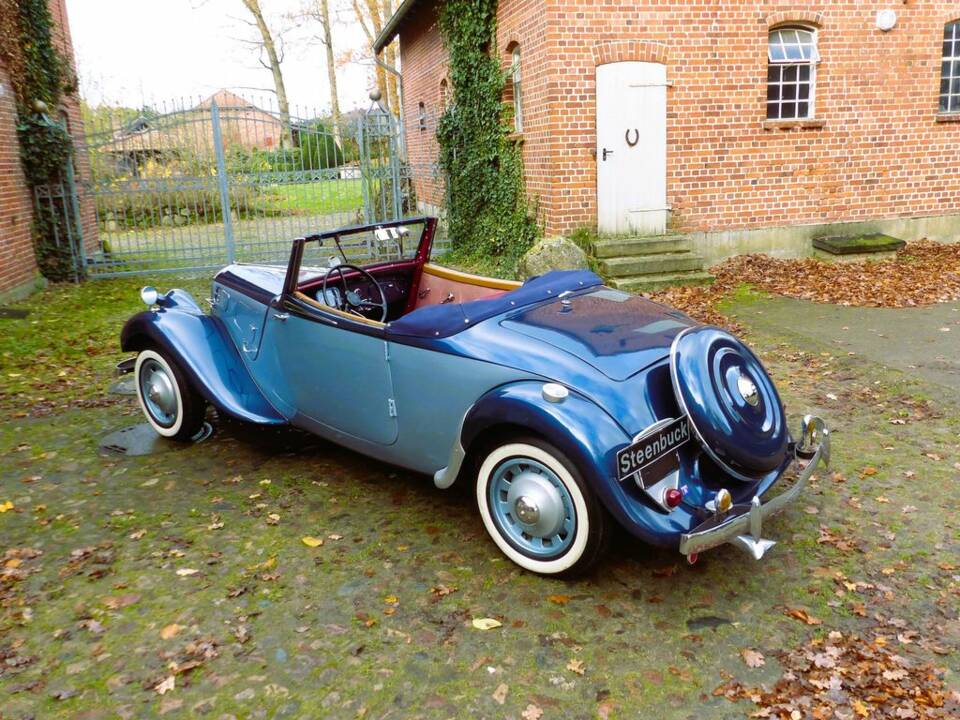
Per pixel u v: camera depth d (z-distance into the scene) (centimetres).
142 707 256
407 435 375
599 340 335
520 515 322
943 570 327
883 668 266
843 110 1092
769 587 319
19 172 1090
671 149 1049
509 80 1144
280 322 429
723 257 1104
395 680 267
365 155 1301
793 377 599
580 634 291
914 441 465
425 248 497
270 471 449
